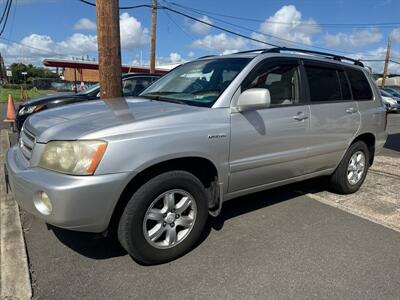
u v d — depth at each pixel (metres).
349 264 3.09
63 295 2.59
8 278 2.74
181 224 3.06
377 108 5.01
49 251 3.18
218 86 3.43
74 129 2.70
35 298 2.54
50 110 3.52
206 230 3.68
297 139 3.84
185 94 3.63
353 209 4.37
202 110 3.13
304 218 4.05
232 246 3.35
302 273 2.94
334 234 3.66
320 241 3.50
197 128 2.99
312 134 4.01
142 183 2.81
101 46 5.29
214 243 3.40
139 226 2.79
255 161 3.47
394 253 3.30
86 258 3.08
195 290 2.69
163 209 2.95
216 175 3.24
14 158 3.10
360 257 3.21
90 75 48.78
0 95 30.92
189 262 3.06
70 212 2.50
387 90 22.89
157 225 2.94
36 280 2.75
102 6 5.17
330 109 4.20
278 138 3.63
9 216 3.85
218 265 3.02
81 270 2.90
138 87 7.97
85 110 3.28
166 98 3.65
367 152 4.97
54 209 2.50
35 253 3.14
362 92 4.82
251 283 2.79
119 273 2.87
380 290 2.74
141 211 2.78
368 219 4.07
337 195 4.88
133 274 2.87
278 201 4.57
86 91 7.69
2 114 14.34
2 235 3.43
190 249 3.24
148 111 3.08
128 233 2.77
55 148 2.62
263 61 3.64
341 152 4.54
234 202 4.49
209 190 3.36
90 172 2.52
